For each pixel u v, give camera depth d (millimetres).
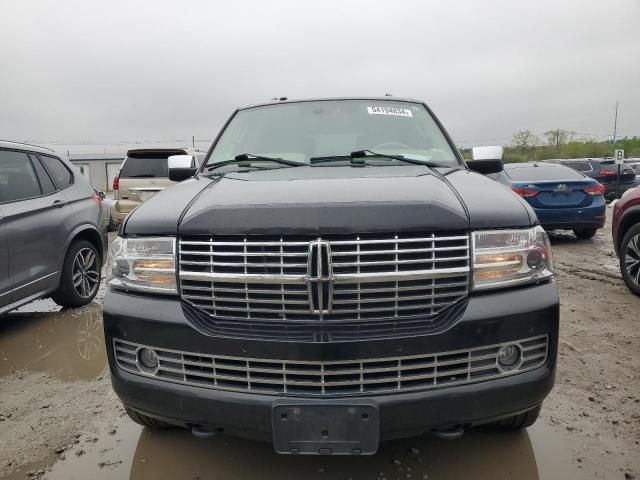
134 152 10297
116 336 2287
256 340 2039
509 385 2104
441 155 3369
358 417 1980
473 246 2100
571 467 2443
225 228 2111
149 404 2230
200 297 2152
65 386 3477
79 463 2566
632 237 5352
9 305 4211
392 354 2014
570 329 4309
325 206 2076
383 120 3635
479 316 2059
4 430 2906
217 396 2096
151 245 2236
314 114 3713
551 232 10617
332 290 2031
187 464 2531
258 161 3275
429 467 2457
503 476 2387
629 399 3082
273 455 2584
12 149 4520
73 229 5023
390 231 2047
